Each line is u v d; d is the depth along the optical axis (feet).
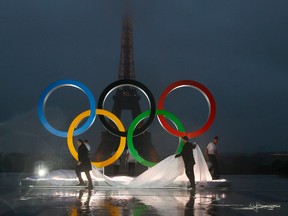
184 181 79.51
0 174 144.87
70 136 82.99
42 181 79.36
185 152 75.25
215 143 87.35
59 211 44.96
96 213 43.19
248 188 77.87
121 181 79.61
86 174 74.23
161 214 42.65
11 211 45.52
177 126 84.02
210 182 78.79
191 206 49.49
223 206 49.96
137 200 55.88
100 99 85.46
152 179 79.10
